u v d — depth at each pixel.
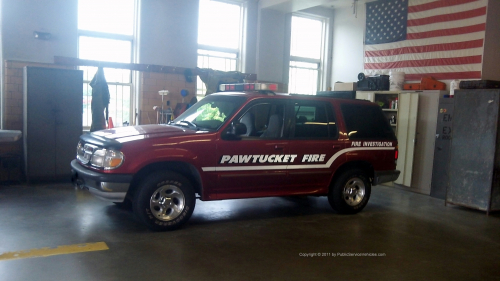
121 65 8.94
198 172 5.34
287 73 12.02
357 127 6.63
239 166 5.60
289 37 11.93
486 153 7.11
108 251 4.46
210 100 6.28
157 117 9.67
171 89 9.93
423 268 4.46
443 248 5.20
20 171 7.95
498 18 9.32
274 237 5.28
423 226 6.22
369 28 11.76
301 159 6.05
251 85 6.35
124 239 4.88
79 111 7.98
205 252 4.59
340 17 12.78
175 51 9.95
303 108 6.20
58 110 7.79
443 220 6.66
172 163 5.38
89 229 5.18
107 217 5.73
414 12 10.59
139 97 9.64
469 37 9.41
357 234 5.60
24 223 5.28
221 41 11.05
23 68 7.91
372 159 6.69
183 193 5.30
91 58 9.15
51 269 3.91
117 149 4.93
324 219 6.32
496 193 7.08
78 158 5.74
